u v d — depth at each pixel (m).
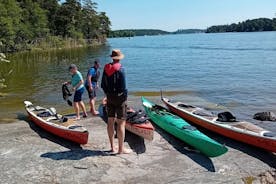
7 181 6.90
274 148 8.35
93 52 66.69
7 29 62.16
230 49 69.38
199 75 28.31
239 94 18.81
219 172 7.37
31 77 27.27
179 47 88.19
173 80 25.27
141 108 14.07
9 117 12.80
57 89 20.70
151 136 8.84
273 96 18.11
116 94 7.65
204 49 73.75
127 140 9.22
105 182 6.86
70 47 93.88
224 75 28.09
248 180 7.09
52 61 44.22
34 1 98.38
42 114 11.06
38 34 83.75
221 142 9.47
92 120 11.41
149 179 6.99
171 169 7.47
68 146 8.84
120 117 7.87
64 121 10.13
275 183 7.20
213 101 16.75
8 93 19.28
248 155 8.41
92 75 11.86
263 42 94.19
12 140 9.42
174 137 9.62
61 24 103.88
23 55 58.66
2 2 67.44
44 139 9.51
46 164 7.67
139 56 56.06
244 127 9.48
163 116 10.49
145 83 23.73
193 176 7.15
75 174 7.18
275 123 12.46
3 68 35.06
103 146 8.77
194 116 10.88
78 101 11.39
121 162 7.75
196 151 8.56
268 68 32.84
